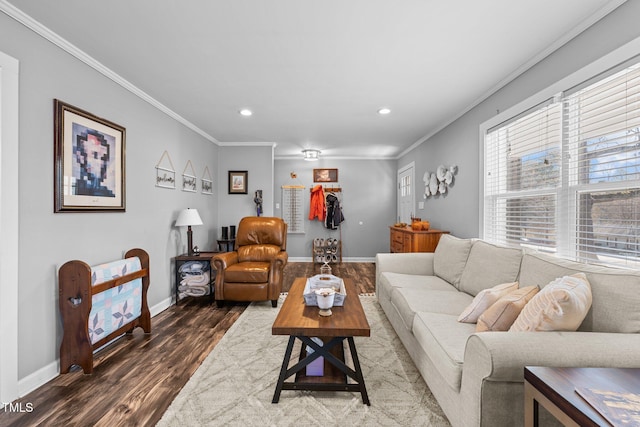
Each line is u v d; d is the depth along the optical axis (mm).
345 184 6590
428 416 1596
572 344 1174
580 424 803
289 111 3578
